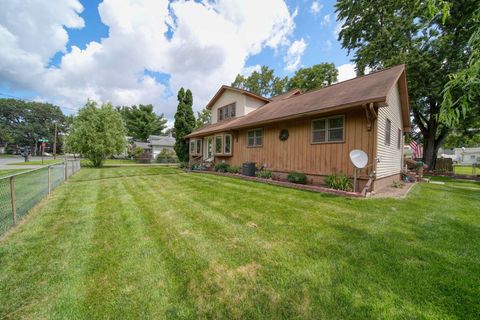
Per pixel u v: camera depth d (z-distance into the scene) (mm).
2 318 1659
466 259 2381
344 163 6312
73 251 2656
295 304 1744
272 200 5086
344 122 6285
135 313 1684
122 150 19688
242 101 13102
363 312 1645
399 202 4898
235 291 1910
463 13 10781
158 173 11594
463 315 1604
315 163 7074
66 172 8945
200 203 4879
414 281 1993
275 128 8609
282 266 2279
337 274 2119
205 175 10258
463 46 11195
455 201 5227
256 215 3986
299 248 2672
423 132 15906
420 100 14258
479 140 20594
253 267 2279
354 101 5520
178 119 17578
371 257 2432
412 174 9891
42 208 4559
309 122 7254
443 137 15391
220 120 15312
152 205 4754
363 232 3145
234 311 1691
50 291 1934
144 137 42281
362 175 5953
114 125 18938
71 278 2113
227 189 6496
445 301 1741
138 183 7957
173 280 2076
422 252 2541
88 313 1689
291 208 4414
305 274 2127
